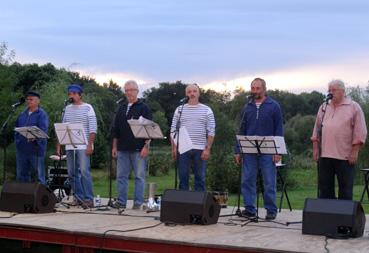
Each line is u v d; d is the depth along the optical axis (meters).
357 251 4.94
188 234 5.79
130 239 5.71
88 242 6.03
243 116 7.05
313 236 5.68
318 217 5.73
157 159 20.53
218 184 13.95
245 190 6.97
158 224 6.43
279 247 5.08
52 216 7.17
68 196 9.63
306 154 19.50
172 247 5.52
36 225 6.38
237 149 7.10
